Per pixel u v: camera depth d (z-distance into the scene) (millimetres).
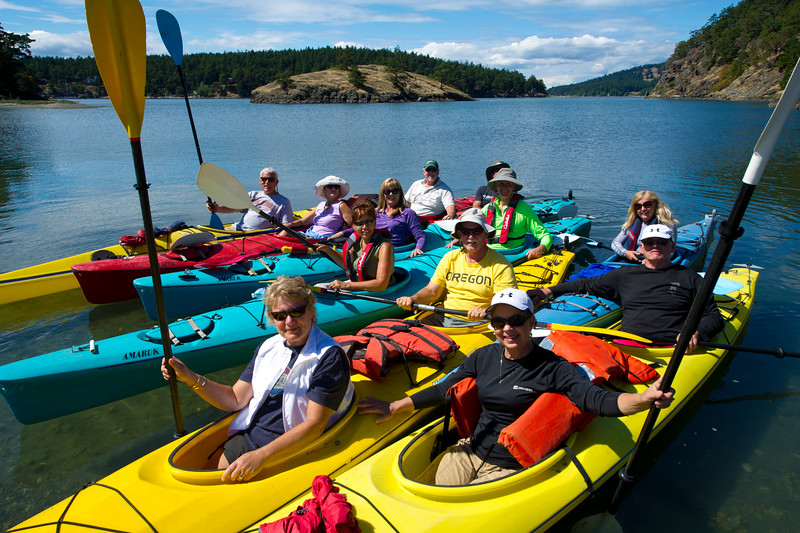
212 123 31781
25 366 3770
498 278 4133
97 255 6090
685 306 3994
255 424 2760
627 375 3438
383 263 4570
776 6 90062
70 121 32719
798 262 6863
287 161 15914
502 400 2736
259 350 2865
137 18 2377
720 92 92375
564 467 2779
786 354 3787
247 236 6508
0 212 9719
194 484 2557
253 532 2393
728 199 10602
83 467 3471
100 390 4027
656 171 14242
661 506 3051
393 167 15047
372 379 3502
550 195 11477
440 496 2504
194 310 5461
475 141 22031
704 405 4004
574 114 46812
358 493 2559
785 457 3443
